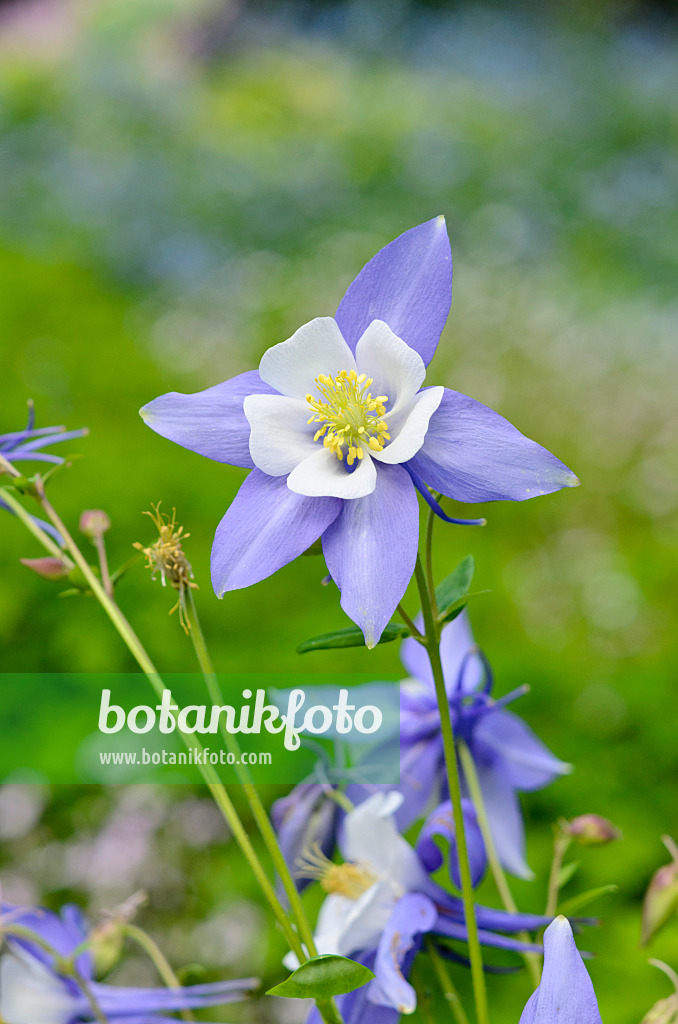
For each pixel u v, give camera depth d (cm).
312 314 227
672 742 90
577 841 40
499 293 230
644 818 83
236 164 322
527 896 75
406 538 35
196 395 36
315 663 96
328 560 35
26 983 39
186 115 357
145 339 204
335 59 437
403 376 35
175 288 259
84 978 39
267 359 36
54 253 268
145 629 100
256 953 78
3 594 103
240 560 35
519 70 413
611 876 77
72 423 150
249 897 80
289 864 39
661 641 118
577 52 402
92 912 82
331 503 35
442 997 65
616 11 431
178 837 84
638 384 192
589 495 160
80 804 88
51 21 450
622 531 155
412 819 40
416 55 441
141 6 446
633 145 342
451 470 35
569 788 86
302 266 259
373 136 348
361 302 36
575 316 230
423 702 40
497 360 200
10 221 292
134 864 82
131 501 117
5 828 85
